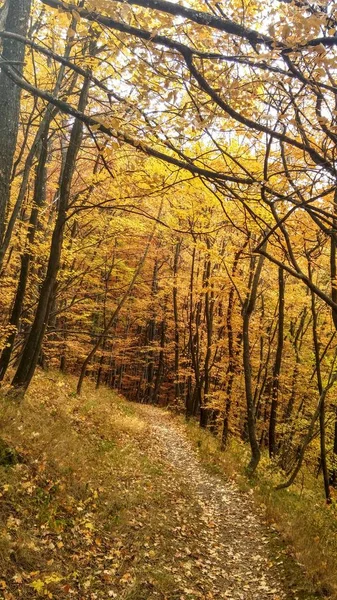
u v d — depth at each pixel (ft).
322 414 43.60
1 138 14.29
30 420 26.25
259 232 25.43
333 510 35.73
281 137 11.87
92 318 92.58
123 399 80.02
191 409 79.00
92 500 22.41
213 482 36.29
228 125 14.42
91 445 30.55
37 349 32.04
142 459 34.81
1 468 19.65
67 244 41.75
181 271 80.07
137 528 22.16
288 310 65.36
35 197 37.37
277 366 55.26
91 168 49.32
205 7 13.73
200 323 85.15
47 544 17.34
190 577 19.44
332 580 20.16
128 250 68.74
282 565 21.79
